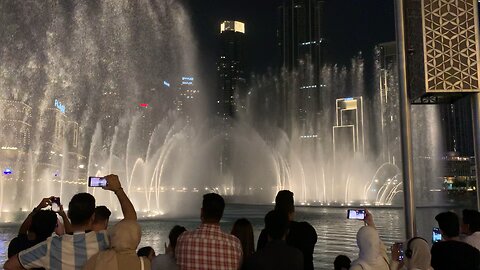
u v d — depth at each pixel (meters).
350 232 25.89
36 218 5.16
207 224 5.16
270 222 4.95
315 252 17.86
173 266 5.55
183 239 5.11
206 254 4.92
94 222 5.08
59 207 6.00
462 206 56.69
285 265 4.70
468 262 4.93
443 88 9.53
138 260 4.08
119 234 4.08
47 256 4.19
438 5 9.74
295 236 5.68
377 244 5.13
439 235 6.86
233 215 43.03
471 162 109.75
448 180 103.06
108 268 3.90
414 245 5.56
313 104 177.00
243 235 6.01
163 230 26.28
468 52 9.62
